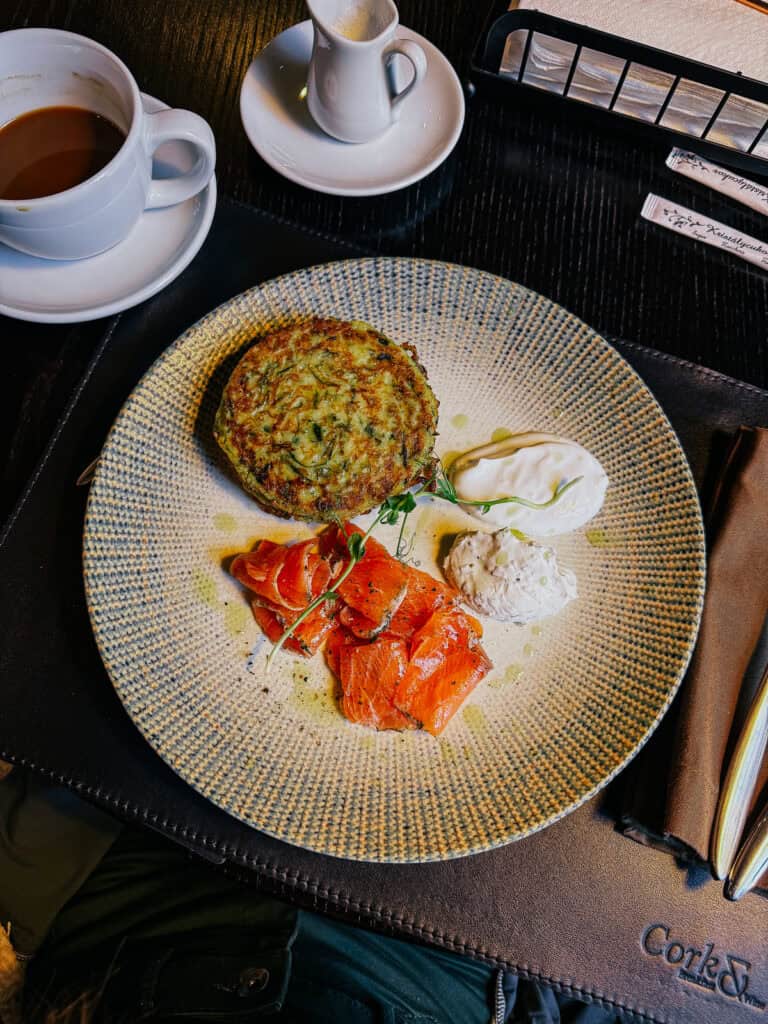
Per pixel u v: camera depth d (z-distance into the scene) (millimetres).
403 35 462
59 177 401
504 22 432
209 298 441
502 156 486
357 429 380
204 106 485
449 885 361
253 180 473
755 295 470
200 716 362
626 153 490
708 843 347
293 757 361
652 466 394
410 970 411
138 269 425
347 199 472
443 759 362
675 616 370
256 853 365
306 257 449
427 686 365
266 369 386
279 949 391
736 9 427
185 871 426
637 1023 363
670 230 478
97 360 427
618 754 352
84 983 405
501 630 386
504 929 357
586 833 368
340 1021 390
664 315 462
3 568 397
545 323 411
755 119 447
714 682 366
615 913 360
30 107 401
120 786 373
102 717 382
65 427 417
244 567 379
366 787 354
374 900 359
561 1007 438
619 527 394
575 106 472
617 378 403
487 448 413
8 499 423
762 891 352
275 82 465
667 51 424
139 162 389
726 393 431
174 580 382
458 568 391
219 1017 381
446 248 467
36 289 417
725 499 393
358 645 373
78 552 402
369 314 418
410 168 457
